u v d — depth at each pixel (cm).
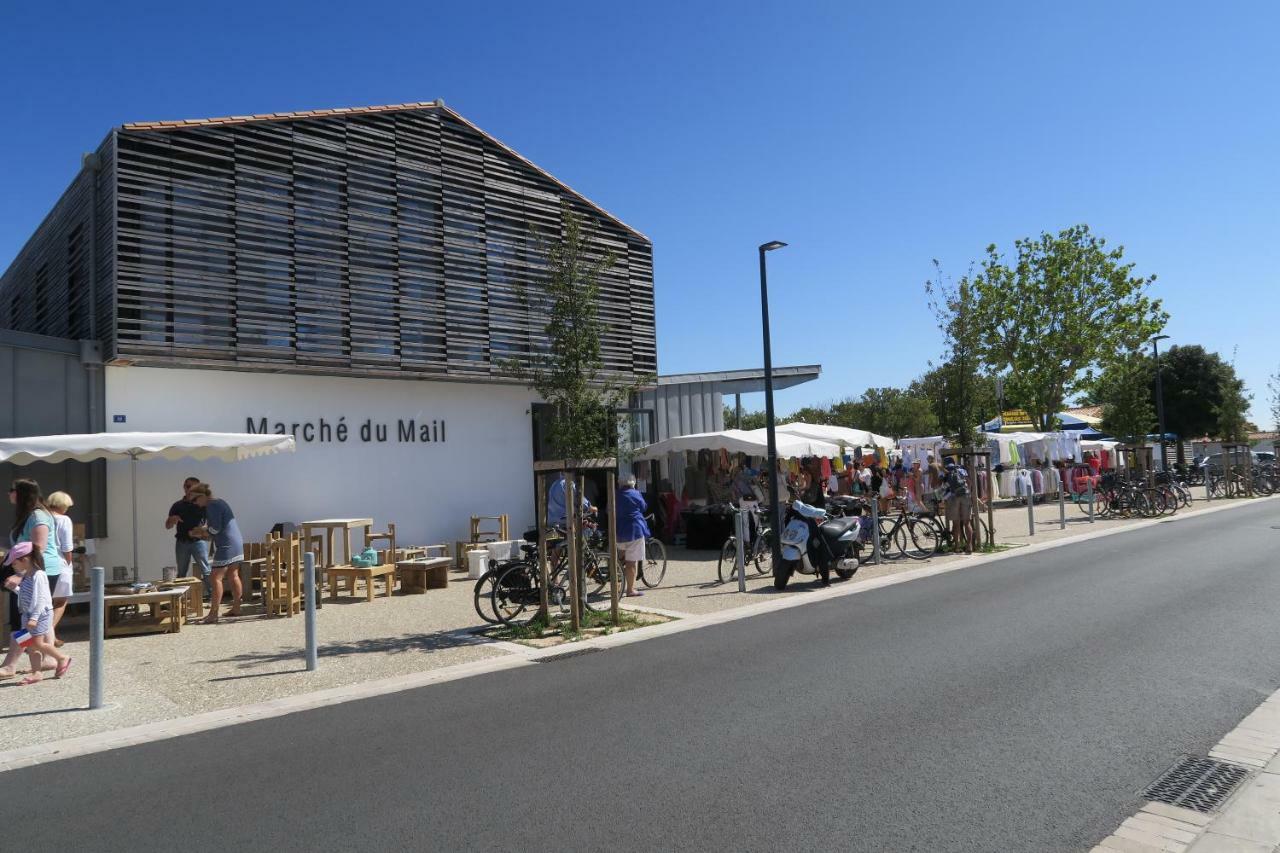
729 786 445
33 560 739
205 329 1207
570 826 402
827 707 579
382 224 1412
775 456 1242
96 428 1159
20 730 596
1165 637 757
